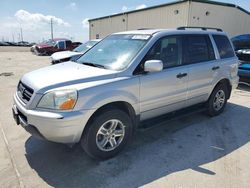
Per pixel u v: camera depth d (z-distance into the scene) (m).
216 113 4.96
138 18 18.53
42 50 22.56
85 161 3.21
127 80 3.16
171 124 4.52
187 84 4.02
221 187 2.68
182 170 3.02
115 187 2.69
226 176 2.89
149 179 2.83
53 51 22.86
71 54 8.88
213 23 15.46
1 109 5.48
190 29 4.28
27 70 12.07
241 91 7.25
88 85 2.86
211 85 4.55
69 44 23.34
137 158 3.29
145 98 3.42
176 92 3.86
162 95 3.64
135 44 3.61
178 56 3.90
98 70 3.24
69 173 2.95
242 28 18.14
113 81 3.04
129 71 3.23
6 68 12.83
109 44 4.01
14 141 3.79
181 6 14.42
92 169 3.03
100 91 2.91
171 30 3.89
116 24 21.50
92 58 3.88
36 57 20.81
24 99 3.06
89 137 2.98
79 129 2.82
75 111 2.74
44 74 3.20
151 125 3.70
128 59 3.38
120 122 3.23
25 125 2.89
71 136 2.81
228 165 3.14
